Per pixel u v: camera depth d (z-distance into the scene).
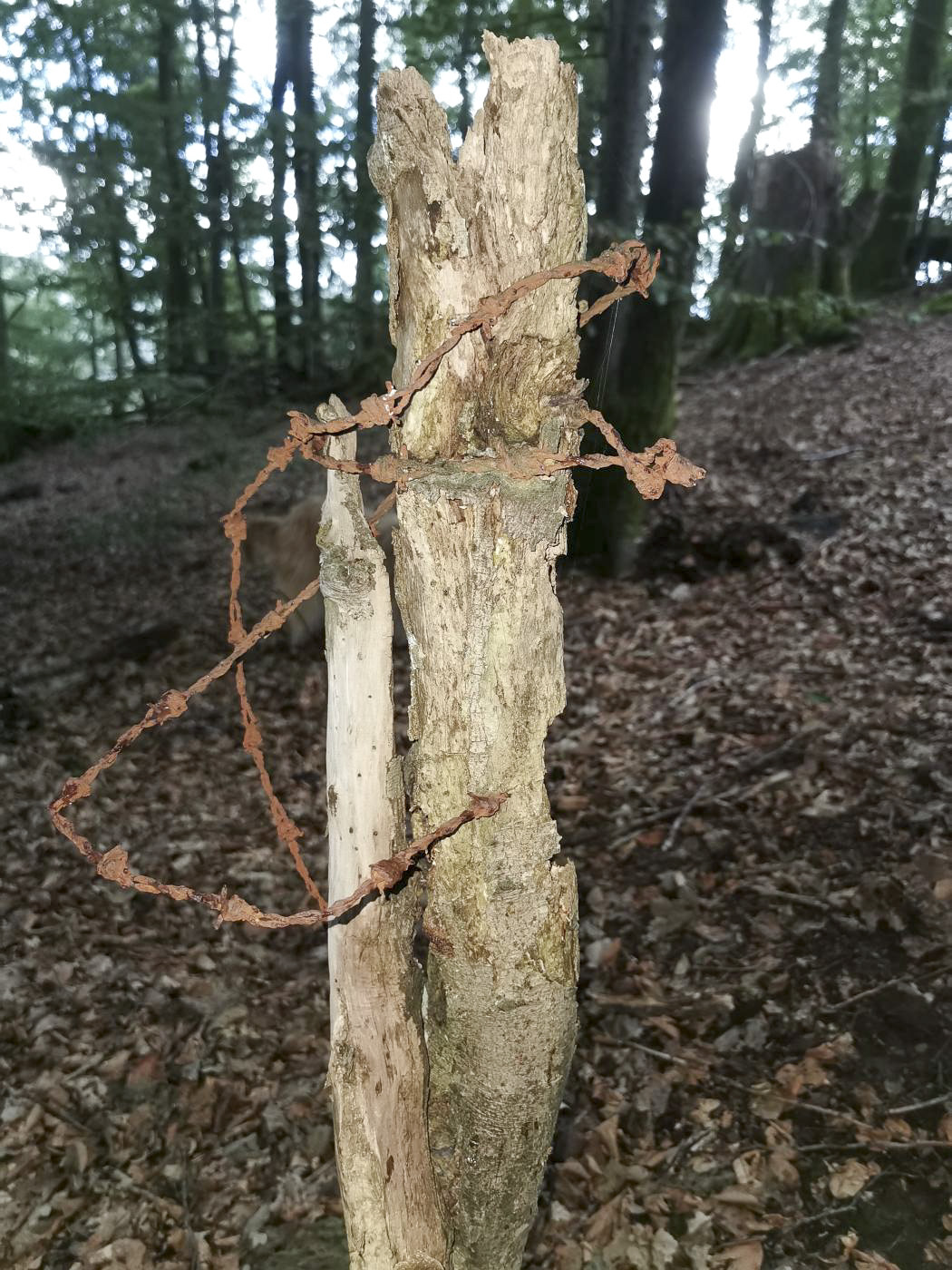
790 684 5.41
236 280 18.50
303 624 6.68
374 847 1.27
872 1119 2.80
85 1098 3.14
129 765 5.50
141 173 13.73
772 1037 3.15
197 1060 3.28
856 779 4.39
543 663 1.23
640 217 7.00
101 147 13.41
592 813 4.59
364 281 12.05
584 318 1.23
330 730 1.28
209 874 4.45
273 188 12.58
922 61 13.78
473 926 1.27
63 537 9.64
